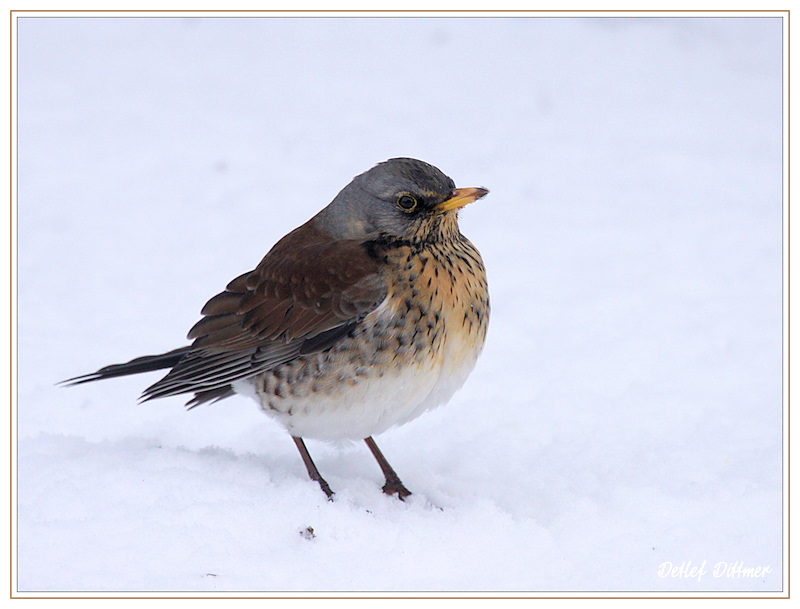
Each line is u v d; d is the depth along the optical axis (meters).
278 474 9.55
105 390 12.66
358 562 8.10
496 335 14.38
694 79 26.53
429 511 9.08
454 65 27.09
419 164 9.35
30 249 16.95
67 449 9.70
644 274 16.38
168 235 17.80
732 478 9.91
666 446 10.80
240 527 8.30
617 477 10.05
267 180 20.17
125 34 28.45
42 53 26.91
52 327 14.32
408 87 25.62
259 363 9.40
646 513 9.18
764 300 15.35
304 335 9.17
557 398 12.30
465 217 18.81
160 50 27.53
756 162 21.61
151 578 7.67
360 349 9.00
